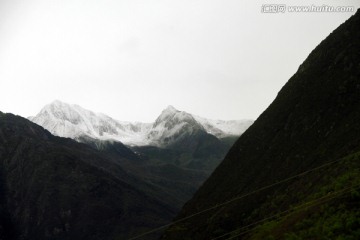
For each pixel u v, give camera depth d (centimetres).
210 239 10531
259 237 7219
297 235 5584
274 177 10844
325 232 5016
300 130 11506
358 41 11938
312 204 6412
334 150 9300
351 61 11594
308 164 9769
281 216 7912
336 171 7538
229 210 11181
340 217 5159
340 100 10944
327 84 11825
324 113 11094
